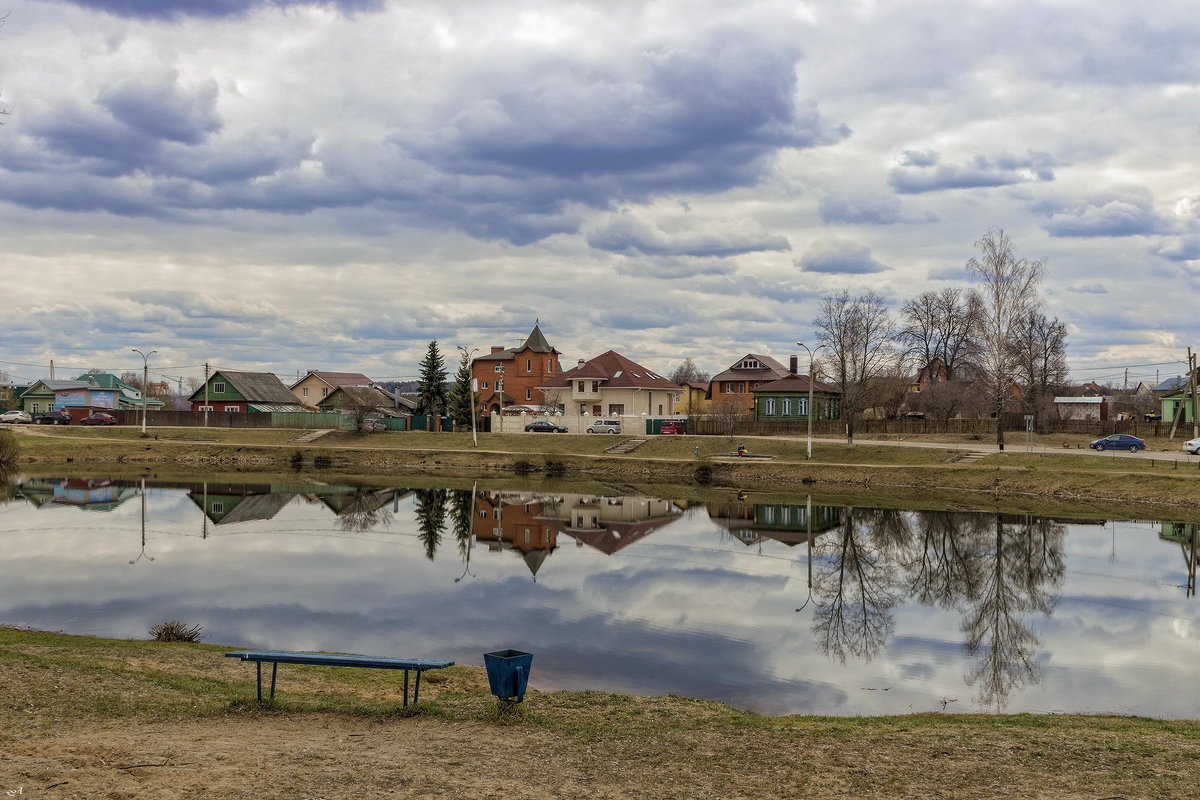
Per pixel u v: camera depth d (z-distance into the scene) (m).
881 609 30.33
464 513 56.56
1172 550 43.00
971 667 22.94
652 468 82.50
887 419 100.62
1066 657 24.03
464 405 111.56
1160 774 12.22
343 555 40.34
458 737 13.20
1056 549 43.31
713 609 29.83
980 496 64.38
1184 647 25.28
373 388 134.25
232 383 125.62
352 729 13.47
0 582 32.62
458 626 26.61
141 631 25.34
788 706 19.20
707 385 154.12
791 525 51.59
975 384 103.56
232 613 28.03
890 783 11.61
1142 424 85.12
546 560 39.59
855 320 101.81
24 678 15.85
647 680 21.11
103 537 44.59
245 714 14.23
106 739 12.16
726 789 11.20
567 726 14.26
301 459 93.00
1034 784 11.64
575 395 113.12
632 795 10.80
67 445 91.38
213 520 51.59
